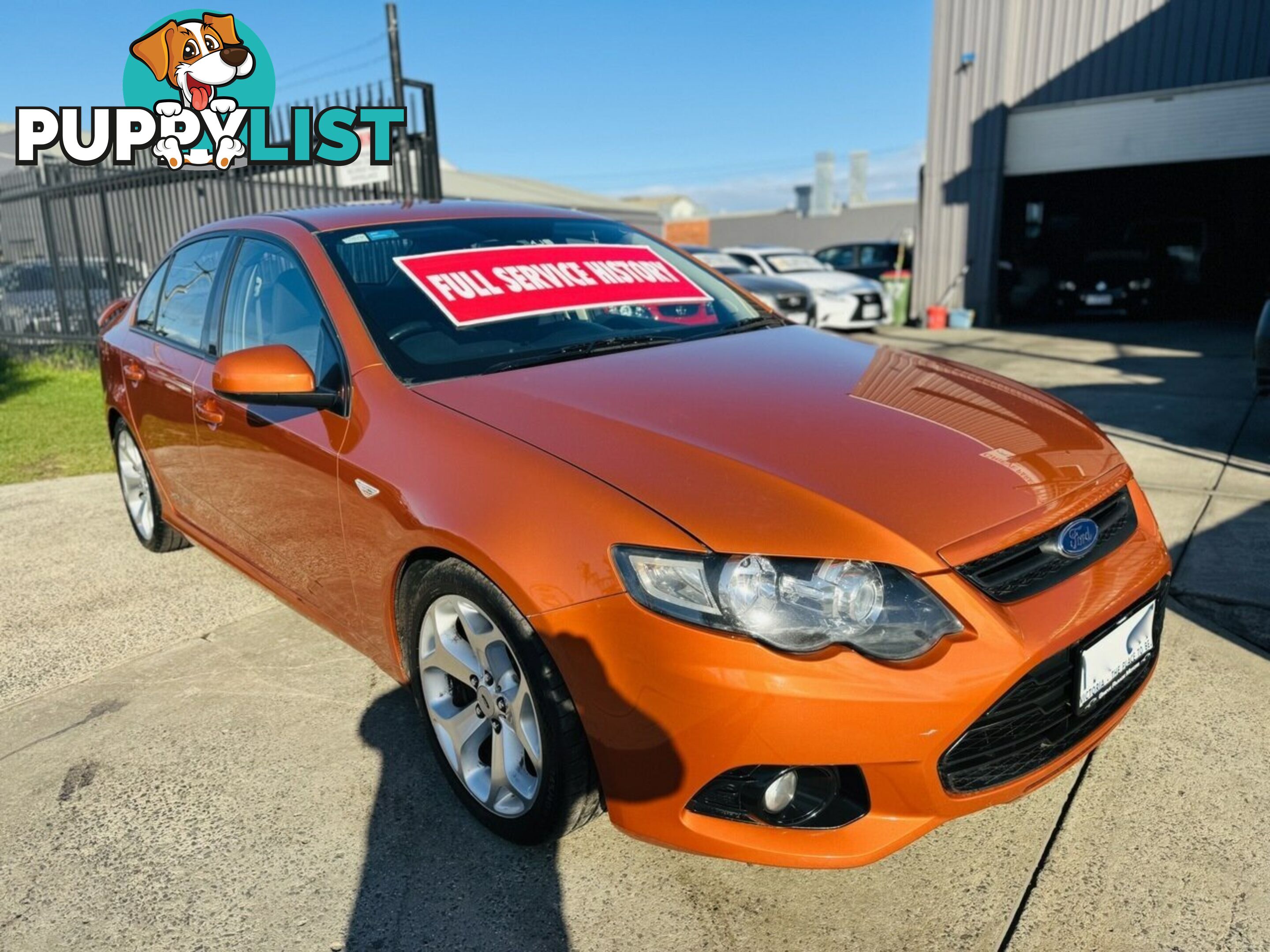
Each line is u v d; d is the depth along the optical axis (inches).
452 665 87.4
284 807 94.7
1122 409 265.6
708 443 79.4
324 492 98.8
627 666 70.0
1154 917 75.6
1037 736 74.7
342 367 100.3
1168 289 575.2
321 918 79.4
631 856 85.8
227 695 117.8
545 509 75.3
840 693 65.6
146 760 104.1
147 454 152.0
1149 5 494.6
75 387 376.2
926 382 100.3
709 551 68.5
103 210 396.5
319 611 110.2
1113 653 78.5
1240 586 134.5
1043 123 532.1
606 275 122.3
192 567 164.9
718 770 69.0
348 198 320.2
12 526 191.5
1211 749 98.0
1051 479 80.7
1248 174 618.2
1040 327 546.9
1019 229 597.0
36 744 108.6
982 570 71.1
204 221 362.0
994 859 83.4
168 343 142.0
